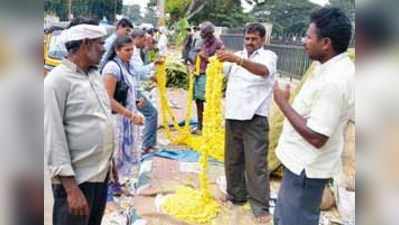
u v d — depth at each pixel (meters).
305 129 2.03
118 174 3.78
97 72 2.35
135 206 3.78
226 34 12.95
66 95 2.12
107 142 2.31
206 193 3.85
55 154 2.07
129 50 3.57
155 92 6.35
